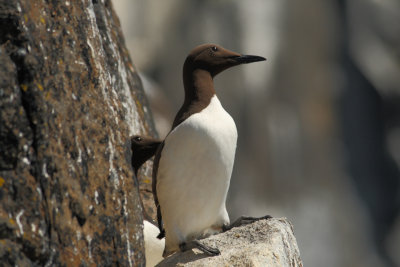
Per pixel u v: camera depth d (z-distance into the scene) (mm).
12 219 5215
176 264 7578
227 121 8133
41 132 5566
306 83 39469
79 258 5949
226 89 38562
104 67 7141
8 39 5457
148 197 10344
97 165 6484
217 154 7887
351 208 39500
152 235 8930
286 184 38406
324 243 37625
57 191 5773
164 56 40125
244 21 38844
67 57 6387
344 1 41250
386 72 41406
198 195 7934
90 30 6945
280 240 7609
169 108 23344
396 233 40344
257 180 38125
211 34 39031
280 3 39250
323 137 39906
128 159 7121
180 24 40250
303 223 37844
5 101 5324
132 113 10211
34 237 5316
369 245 39406
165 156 7980
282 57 39062
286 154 38938
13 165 5344
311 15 39531
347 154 40875
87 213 6156
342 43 41188
